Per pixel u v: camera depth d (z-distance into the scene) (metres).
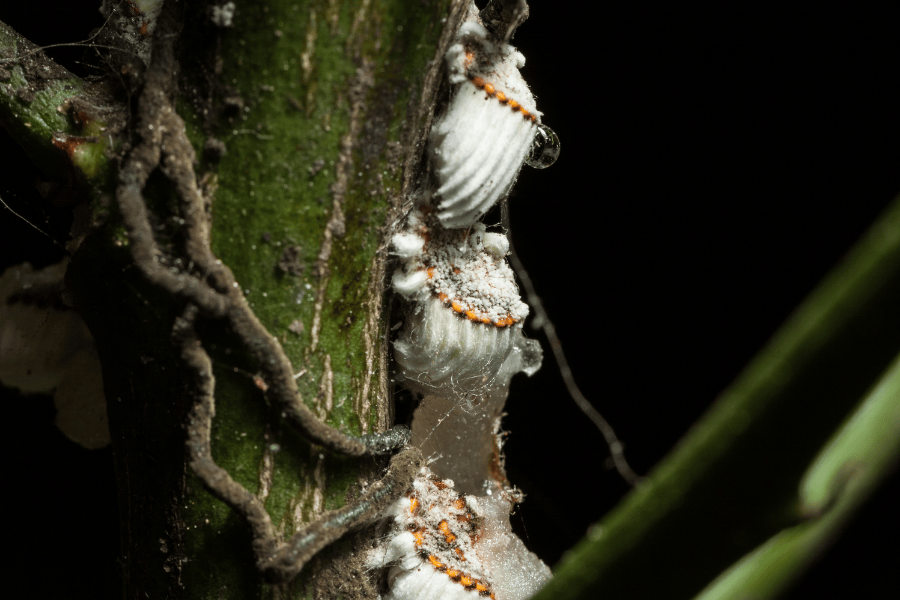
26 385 0.16
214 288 0.14
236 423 0.14
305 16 0.14
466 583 0.14
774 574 0.13
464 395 0.15
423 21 0.14
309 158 0.14
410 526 0.14
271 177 0.14
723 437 0.13
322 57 0.14
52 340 0.15
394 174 0.14
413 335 0.14
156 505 0.14
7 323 0.15
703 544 0.13
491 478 0.15
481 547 0.15
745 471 0.13
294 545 0.14
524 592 0.15
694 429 0.13
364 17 0.14
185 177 0.14
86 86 0.14
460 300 0.14
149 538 0.14
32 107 0.14
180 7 0.14
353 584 0.14
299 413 0.14
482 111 0.14
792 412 0.13
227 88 0.14
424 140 0.14
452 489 0.15
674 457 0.13
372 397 0.14
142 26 0.14
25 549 0.16
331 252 0.14
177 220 0.14
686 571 0.13
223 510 0.14
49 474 0.17
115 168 0.14
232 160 0.14
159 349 0.14
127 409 0.14
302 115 0.14
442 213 0.14
